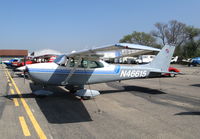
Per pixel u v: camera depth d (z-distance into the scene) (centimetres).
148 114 473
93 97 675
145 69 779
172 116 457
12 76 1392
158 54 811
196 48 5028
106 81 724
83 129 369
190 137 336
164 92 782
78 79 673
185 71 2073
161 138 330
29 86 909
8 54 6931
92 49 509
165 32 5312
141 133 352
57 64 654
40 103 574
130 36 6338
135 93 758
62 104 567
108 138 329
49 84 656
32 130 358
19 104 557
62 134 343
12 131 351
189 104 577
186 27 5075
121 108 529
